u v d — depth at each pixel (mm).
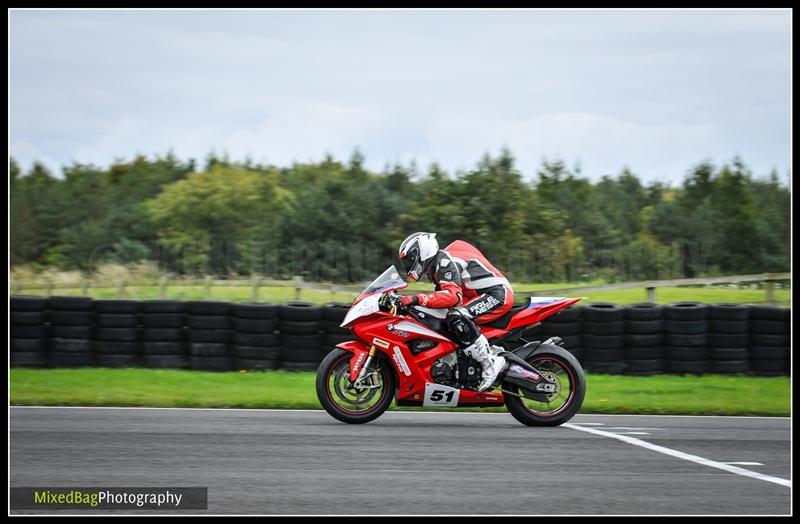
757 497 19062
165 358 41062
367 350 27156
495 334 27594
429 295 27047
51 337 41125
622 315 40781
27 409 29875
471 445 24078
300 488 19062
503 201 128750
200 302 40750
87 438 24359
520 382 27062
